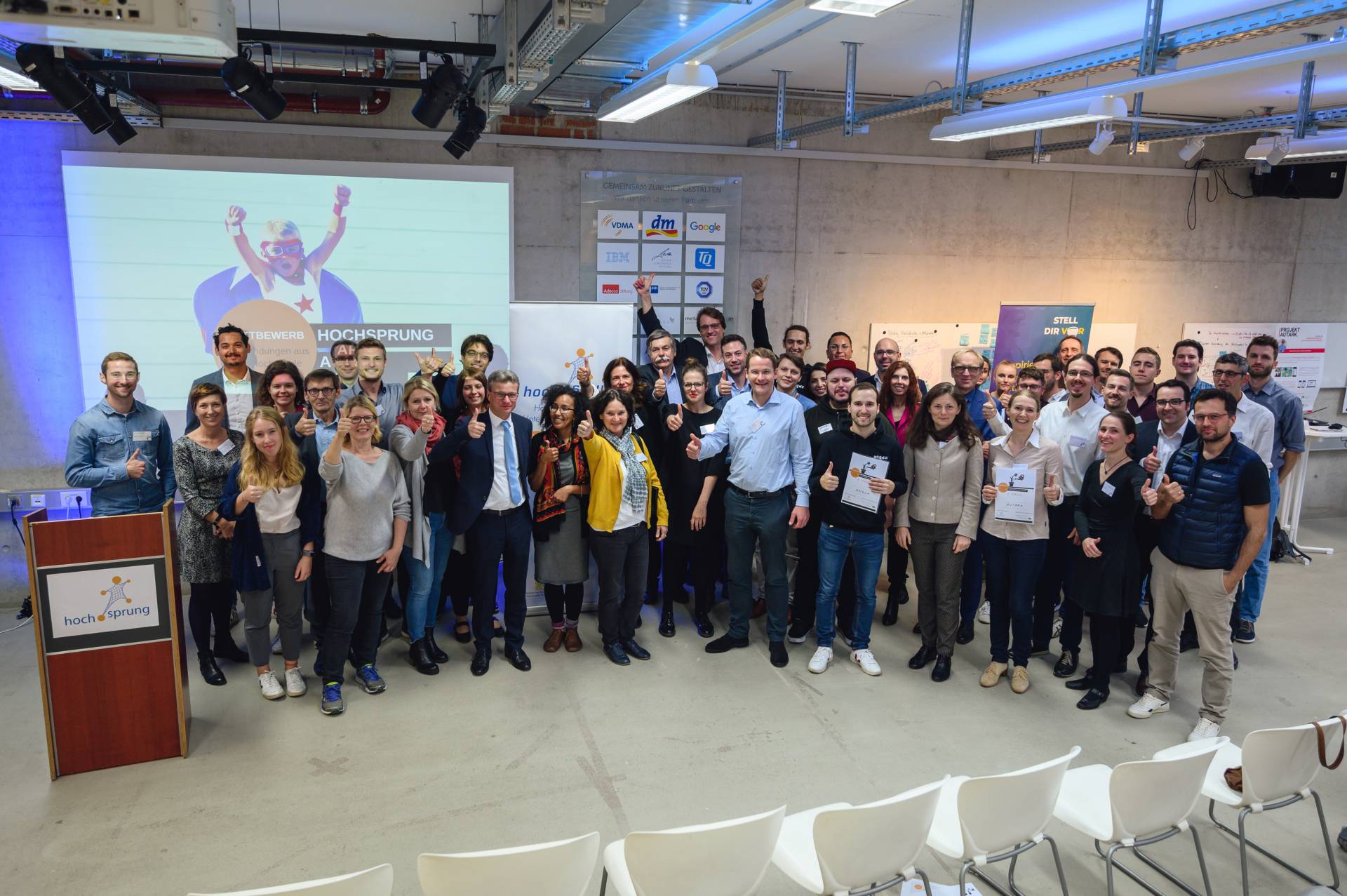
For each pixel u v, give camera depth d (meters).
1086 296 7.38
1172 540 3.84
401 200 5.61
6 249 5.10
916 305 6.98
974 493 4.21
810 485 4.49
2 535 5.27
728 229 6.45
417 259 5.69
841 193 6.66
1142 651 4.63
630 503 4.38
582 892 2.20
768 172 6.48
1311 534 7.41
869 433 4.34
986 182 6.97
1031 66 5.57
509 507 4.24
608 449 4.37
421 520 4.18
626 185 6.18
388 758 3.60
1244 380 5.16
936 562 4.38
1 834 3.05
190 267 5.27
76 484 4.25
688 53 3.84
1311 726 2.75
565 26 3.26
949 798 2.81
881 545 4.40
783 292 6.66
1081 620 4.49
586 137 6.04
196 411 3.97
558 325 4.97
